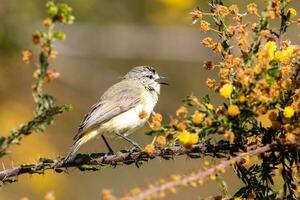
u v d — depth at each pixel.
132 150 8.82
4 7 19.69
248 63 7.78
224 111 7.54
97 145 20.27
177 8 20.94
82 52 22.17
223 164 7.20
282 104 7.77
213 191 19.20
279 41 8.23
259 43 7.85
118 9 21.42
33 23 19.97
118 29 21.72
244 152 7.97
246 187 8.51
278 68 7.39
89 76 22.73
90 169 8.84
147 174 20.62
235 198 8.45
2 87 19.58
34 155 17.70
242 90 7.49
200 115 7.45
